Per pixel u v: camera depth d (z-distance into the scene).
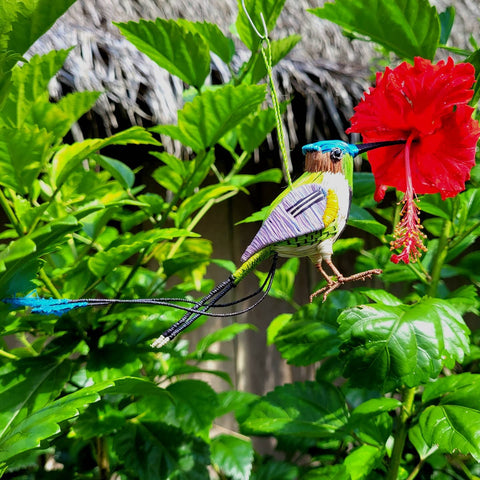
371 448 1.24
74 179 1.35
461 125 0.68
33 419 0.85
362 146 0.69
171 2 1.73
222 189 1.35
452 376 1.16
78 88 1.38
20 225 1.03
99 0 1.61
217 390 2.42
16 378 1.03
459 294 1.33
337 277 0.66
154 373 1.51
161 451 1.40
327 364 1.61
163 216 1.28
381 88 0.70
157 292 1.54
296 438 1.69
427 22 1.07
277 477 1.64
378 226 1.17
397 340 0.96
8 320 1.12
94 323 1.19
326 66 1.73
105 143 0.96
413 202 0.72
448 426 1.00
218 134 1.13
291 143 1.64
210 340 1.62
